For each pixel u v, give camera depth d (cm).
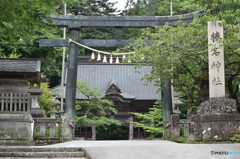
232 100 1325
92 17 2245
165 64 1914
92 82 3891
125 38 4591
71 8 4700
